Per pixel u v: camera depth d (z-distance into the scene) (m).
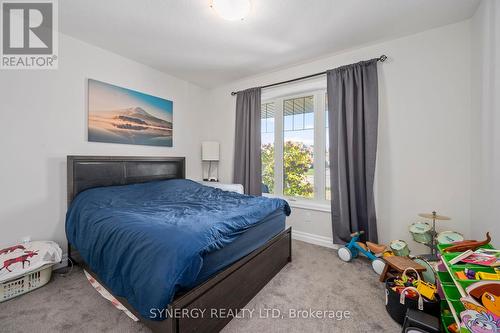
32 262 1.81
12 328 1.42
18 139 2.05
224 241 1.43
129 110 2.88
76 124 2.42
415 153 2.31
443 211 2.19
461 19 2.05
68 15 2.02
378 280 2.04
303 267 2.29
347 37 2.36
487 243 1.41
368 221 2.47
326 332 1.41
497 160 1.60
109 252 1.51
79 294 1.78
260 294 1.81
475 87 1.95
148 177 3.02
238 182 3.62
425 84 2.25
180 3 1.85
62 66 2.31
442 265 1.39
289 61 2.95
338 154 2.63
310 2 1.83
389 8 1.91
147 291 1.18
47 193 2.22
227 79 3.63
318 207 2.96
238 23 2.13
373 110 2.42
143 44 2.53
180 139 3.61
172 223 1.51
